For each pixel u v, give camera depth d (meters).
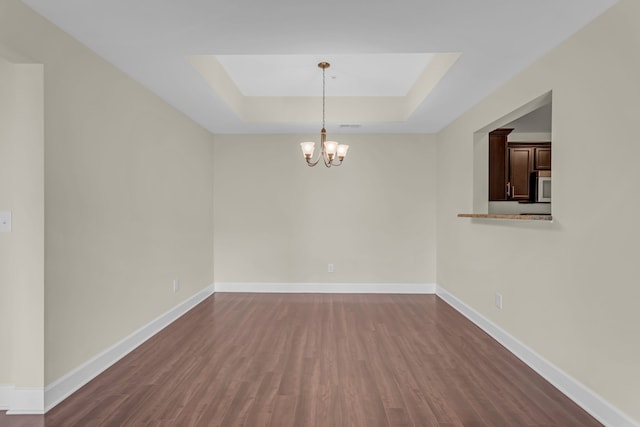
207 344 3.37
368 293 5.45
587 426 2.11
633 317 1.96
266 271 5.53
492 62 2.87
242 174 5.51
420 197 5.47
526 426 2.11
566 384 2.47
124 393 2.47
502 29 2.38
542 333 2.78
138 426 2.09
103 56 2.81
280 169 5.50
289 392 2.48
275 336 3.58
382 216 5.48
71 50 2.49
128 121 3.20
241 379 2.67
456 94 3.64
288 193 5.50
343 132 5.40
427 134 5.45
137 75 3.19
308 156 4.02
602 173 2.18
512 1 2.06
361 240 5.49
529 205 6.02
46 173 2.27
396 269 5.49
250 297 5.18
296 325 3.93
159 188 3.77
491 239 3.63
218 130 5.27
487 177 4.06
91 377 2.67
